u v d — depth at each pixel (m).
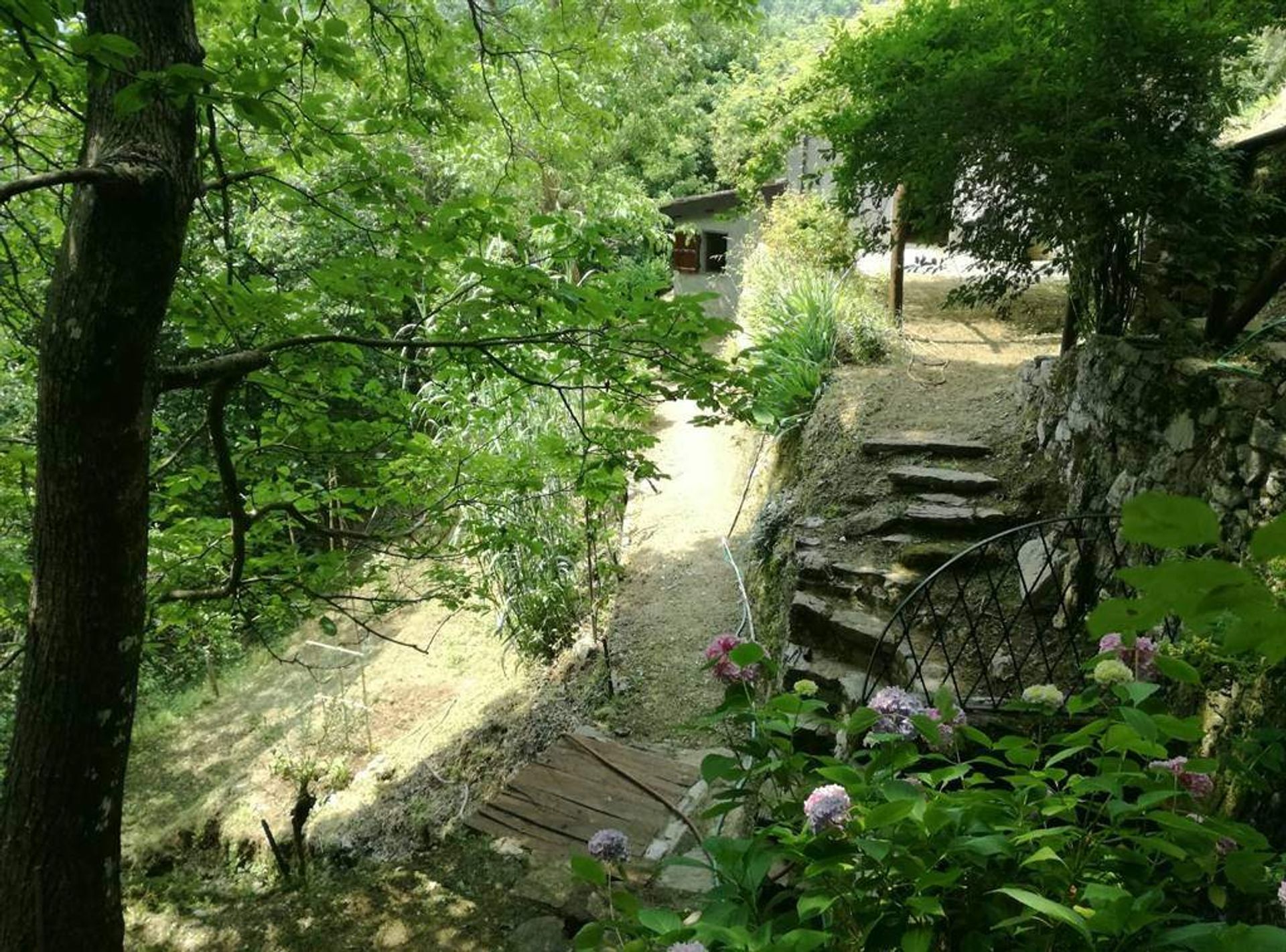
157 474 4.19
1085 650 4.20
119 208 2.63
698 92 14.31
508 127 5.25
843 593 5.04
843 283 8.52
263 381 4.30
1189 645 2.70
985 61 4.02
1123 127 4.02
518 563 7.25
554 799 5.06
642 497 8.80
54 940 2.91
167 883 6.11
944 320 8.16
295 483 5.00
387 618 9.03
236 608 4.74
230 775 7.37
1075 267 5.08
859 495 5.75
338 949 4.61
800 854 2.07
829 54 5.27
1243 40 4.08
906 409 6.42
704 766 2.45
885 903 2.00
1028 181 4.29
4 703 6.73
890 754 2.28
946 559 5.02
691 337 3.85
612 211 10.92
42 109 4.08
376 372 7.07
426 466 5.02
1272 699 2.55
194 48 2.87
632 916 2.20
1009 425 6.01
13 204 4.26
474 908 4.57
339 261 3.89
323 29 3.62
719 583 7.14
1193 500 0.55
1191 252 4.04
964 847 1.88
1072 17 3.97
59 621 2.86
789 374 7.34
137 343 2.77
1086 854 2.02
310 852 5.89
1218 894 1.95
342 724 7.45
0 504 4.26
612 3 5.85
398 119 4.23
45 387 2.74
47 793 2.89
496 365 4.27
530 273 3.57
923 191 4.57
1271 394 3.48
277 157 4.43
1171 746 3.13
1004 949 1.93
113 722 2.99
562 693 6.46
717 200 13.38
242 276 4.14
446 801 5.88
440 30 4.84
